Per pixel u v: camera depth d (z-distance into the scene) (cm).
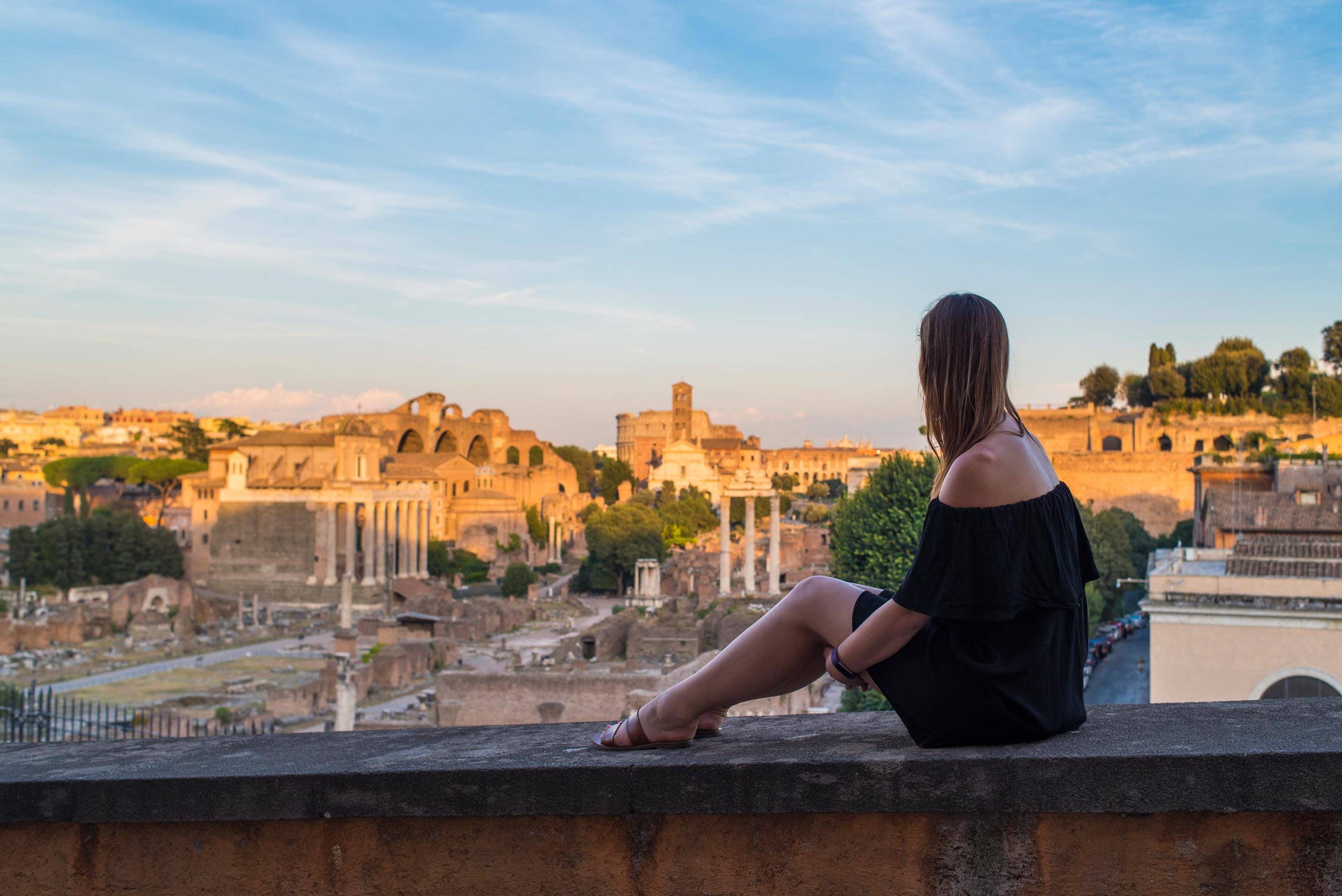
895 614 542
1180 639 3791
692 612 12488
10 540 17225
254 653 12800
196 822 568
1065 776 502
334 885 564
